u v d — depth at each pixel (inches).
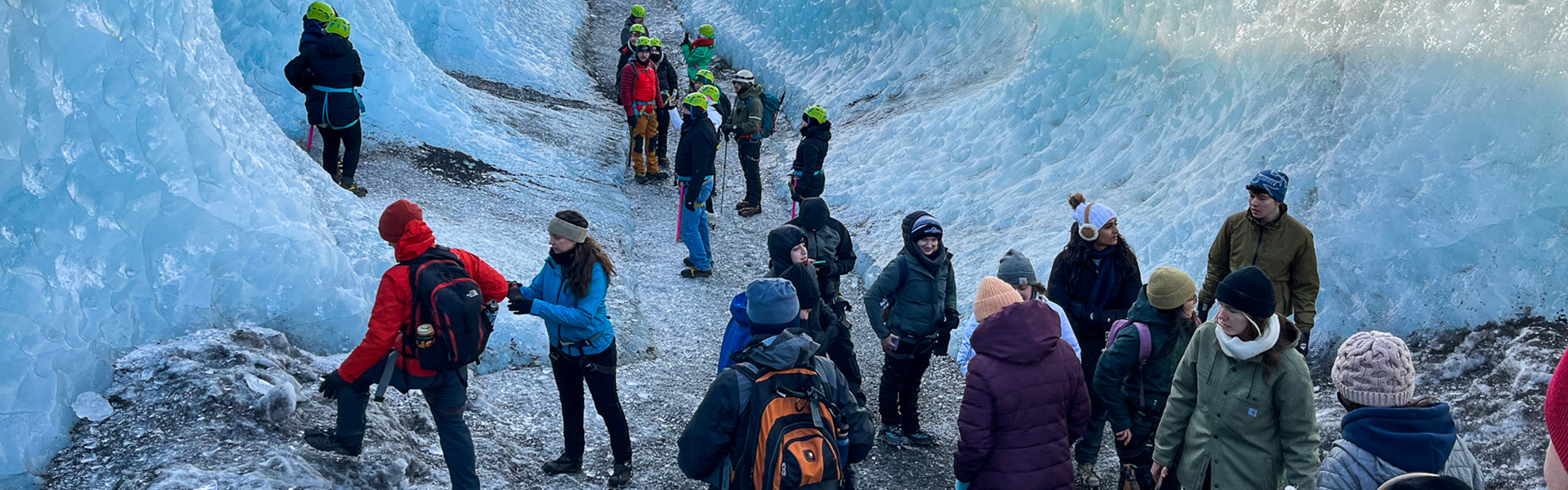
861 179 440.8
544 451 195.3
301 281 207.0
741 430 122.6
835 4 649.6
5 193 163.2
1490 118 229.6
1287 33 299.1
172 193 189.6
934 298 194.4
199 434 152.5
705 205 327.0
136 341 175.5
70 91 179.3
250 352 179.2
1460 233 224.2
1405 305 224.1
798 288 173.8
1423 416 106.3
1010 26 538.9
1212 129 319.0
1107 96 387.2
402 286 140.6
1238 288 125.4
